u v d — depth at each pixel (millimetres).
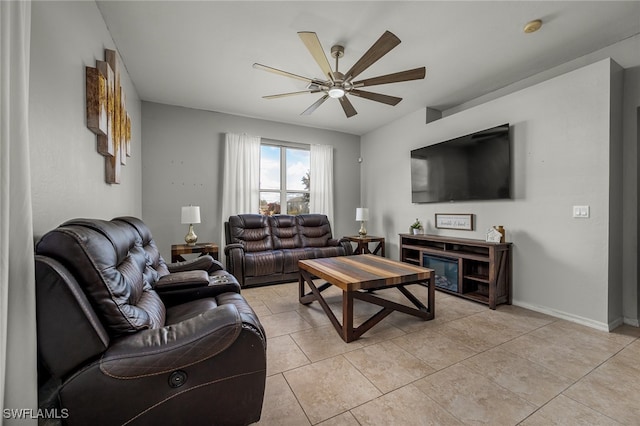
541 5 2049
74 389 901
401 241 4102
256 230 4219
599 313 2340
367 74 3072
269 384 1584
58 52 1352
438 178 3855
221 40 2480
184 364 1011
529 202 2846
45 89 1229
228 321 1090
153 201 3955
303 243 4461
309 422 1297
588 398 1454
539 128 2760
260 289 3594
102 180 2002
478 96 3725
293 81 3293
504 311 2752
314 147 5117
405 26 2283
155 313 1400
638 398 1453
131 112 3189
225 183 4328
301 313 2721
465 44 2535
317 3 2033
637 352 1928
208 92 3609
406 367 1754
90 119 1709
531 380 1612
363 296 2250
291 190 5074
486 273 3227
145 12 2105
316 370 1725
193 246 3645
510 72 3057
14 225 847
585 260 2426
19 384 838
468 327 2365
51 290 878
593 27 2291
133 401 957
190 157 4188
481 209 3342
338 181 5461
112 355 949
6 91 809
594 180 2373
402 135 4621
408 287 3648
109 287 1024
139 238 1944
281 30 2340
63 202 1386
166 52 2660
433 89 3508
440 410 1374
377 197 5238
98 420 927
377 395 1487
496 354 1908
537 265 2773
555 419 1310
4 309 789
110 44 2336
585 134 2428
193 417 1038
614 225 2346
